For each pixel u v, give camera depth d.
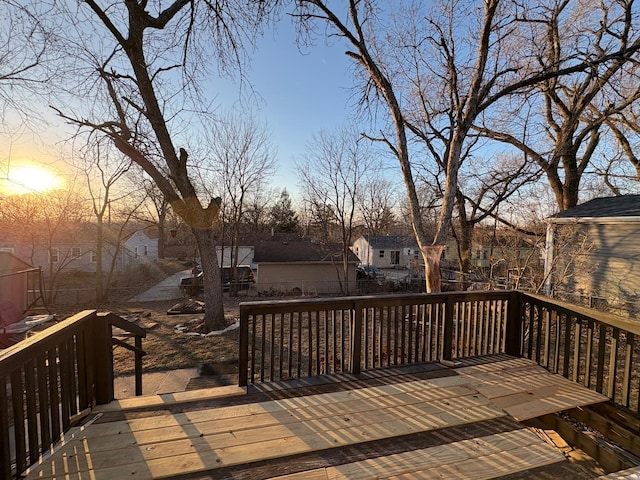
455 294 3.65
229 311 11.11
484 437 2.29
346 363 5.55
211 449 2.08
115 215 15.81
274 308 3.04
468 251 12.38
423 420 2.46
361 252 36.50
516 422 2.48
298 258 20.20
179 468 1.91
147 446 2.09
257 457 2.02
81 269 20.84
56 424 2.14
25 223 14.28
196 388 5.01
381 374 3.24
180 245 32.88
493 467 2.00
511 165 11.56
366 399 2.76
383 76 7.39
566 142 10.69
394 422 2.43
